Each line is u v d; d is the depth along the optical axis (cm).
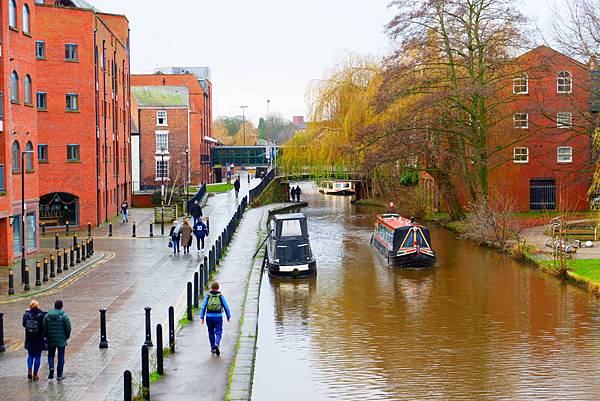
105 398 1370
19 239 3166
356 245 4088
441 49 4353
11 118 3019
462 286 2838
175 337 1839
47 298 2331
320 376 1761
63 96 4406
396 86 4381
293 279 3045
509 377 1745
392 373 1781
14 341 1797
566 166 4984
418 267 3234
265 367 1838
